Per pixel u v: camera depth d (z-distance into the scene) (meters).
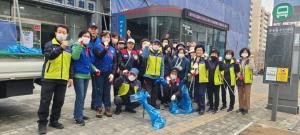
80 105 5.65
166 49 7.99
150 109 6.06
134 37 14.27
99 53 6.05
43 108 5.02
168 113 7.14
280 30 6.87
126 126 5.77
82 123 5.66
